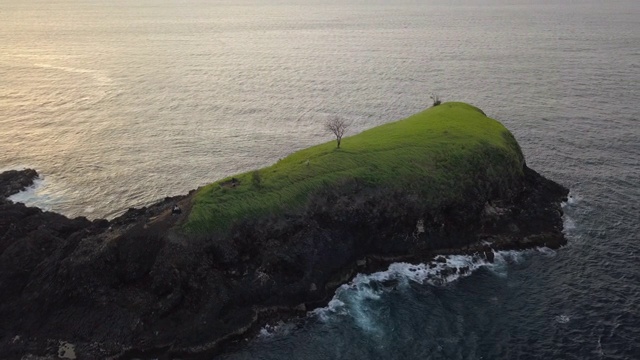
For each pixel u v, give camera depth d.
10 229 55.72
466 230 58.56
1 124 103.06
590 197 68.75
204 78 143.12
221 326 45.41
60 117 108.12
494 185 62.81
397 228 56.97
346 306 49.38
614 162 79.81
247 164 84.94
